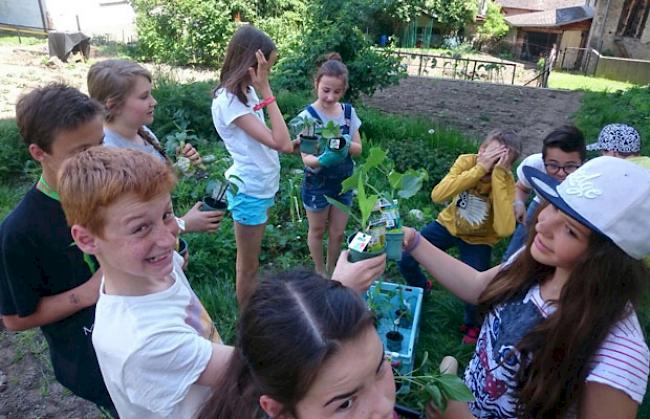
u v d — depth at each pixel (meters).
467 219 3.34
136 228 1.26
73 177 1.26
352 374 1.03
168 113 7.14
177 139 2.86
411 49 27.47
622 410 1.35
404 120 8.31
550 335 1.47
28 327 1.81
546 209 1.57
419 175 1.80
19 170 6.01
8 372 3.14
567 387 1.46
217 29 16.77
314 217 3.72
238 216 3.12
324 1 10.61
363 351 1.05
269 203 3.19
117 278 1.33
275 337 1.04
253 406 1.16
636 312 1.47
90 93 2.40
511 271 1.79
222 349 1.35
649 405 2.79
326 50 9.52
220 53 16.92
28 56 14.58
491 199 3.28
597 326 1.39
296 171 5.91
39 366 3.19
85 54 14.88
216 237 4.46
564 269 1.56
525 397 1.54
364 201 1.66
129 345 1.23
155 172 1.29
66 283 1.80
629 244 1.36
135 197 1.24
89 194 1.23
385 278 4.16
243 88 2.86
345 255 1.69
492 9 33.25
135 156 1.31
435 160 6.34
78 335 1.86
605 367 1.37
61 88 1.73
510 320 1.70
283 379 1.04
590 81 22.50
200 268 4.07
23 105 1.67
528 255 1.71
